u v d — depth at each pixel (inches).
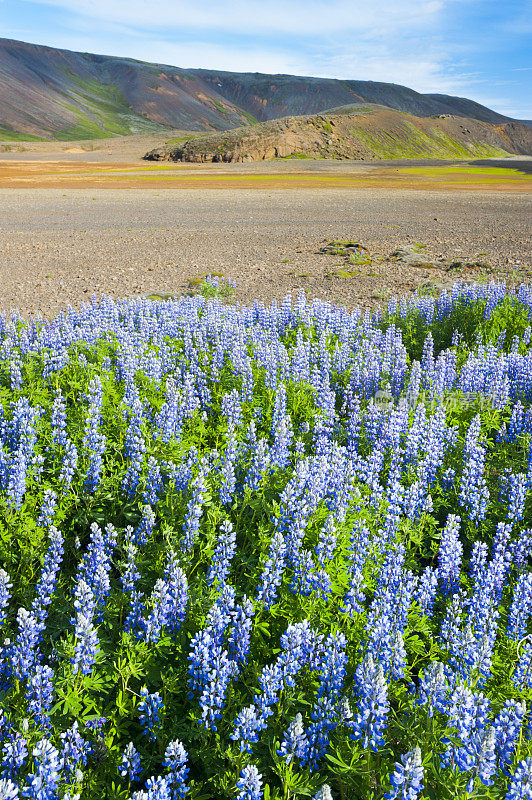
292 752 131.4
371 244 1088.8
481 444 325.7
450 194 2241.6
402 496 246.5
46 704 144.2
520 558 223.6
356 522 209.2
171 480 242.2
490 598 199.9
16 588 197.8
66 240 1186.0
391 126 7288.4
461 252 990.4
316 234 1234.0
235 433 279.9
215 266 912.9
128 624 176.6
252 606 162.6
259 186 2640.3
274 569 182.1
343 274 828.0
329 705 140.5
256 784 123.2
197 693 156.9
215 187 2576.3
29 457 247.3
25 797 120.1
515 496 242.7
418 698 148.2
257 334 436.1
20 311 634.2
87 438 252.2
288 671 144.9
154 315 507.8
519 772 118.6
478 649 155.8
